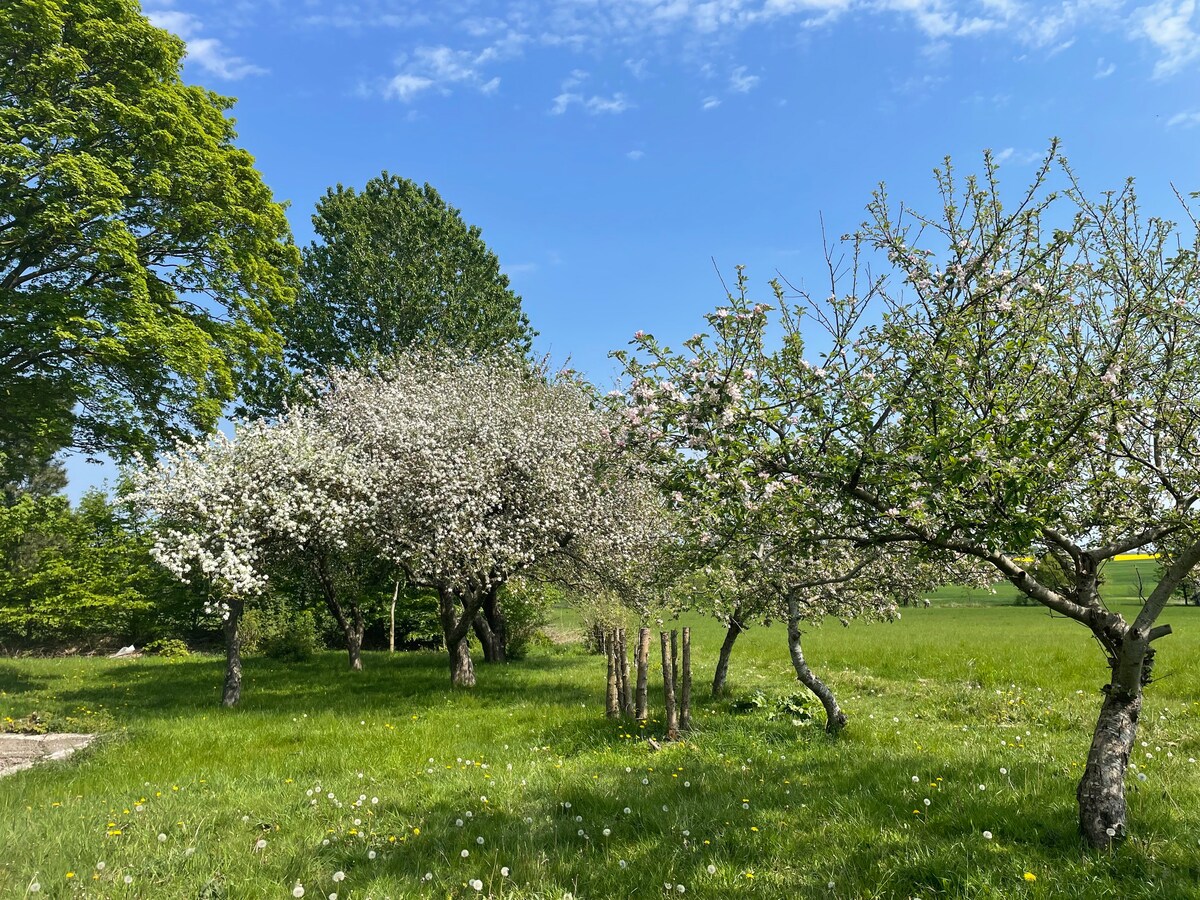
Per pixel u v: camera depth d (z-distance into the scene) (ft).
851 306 20.16
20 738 36.35
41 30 53.36
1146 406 18.62
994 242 18.70
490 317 108.27
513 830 18.86
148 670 70.13
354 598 73.61
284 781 25.75
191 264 64.95
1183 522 17.44
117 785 26.00
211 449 49.49
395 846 18.15
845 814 19.35
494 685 53.62
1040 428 16.10
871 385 19.11
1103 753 16.98
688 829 18.60
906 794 20.62
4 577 86.79
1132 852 15.76
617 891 15.29
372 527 50.78
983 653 62.90
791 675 55.36
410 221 103.71
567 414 57.82
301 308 99.25
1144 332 19.04
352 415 62.54
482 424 54.80
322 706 45.39
